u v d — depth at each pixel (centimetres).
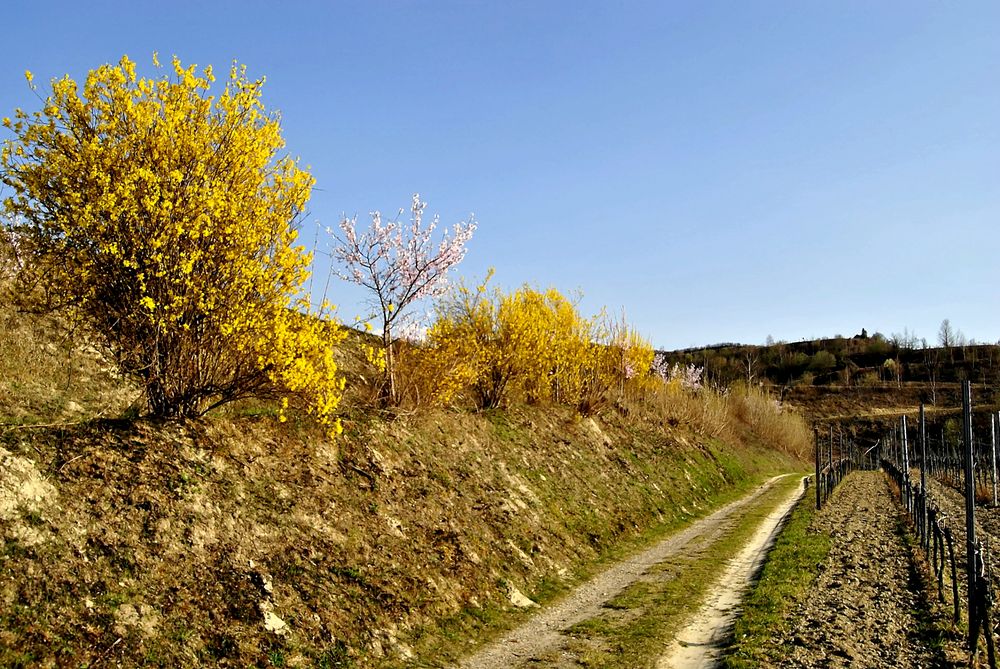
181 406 1033
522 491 1648
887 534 1878
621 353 3272
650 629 1050
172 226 916
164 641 705
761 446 5225
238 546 895
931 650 906
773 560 1516
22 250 925
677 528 2116
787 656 872
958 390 9850
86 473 834
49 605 662
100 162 905
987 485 3111
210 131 980
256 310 1009
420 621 977
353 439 1332
